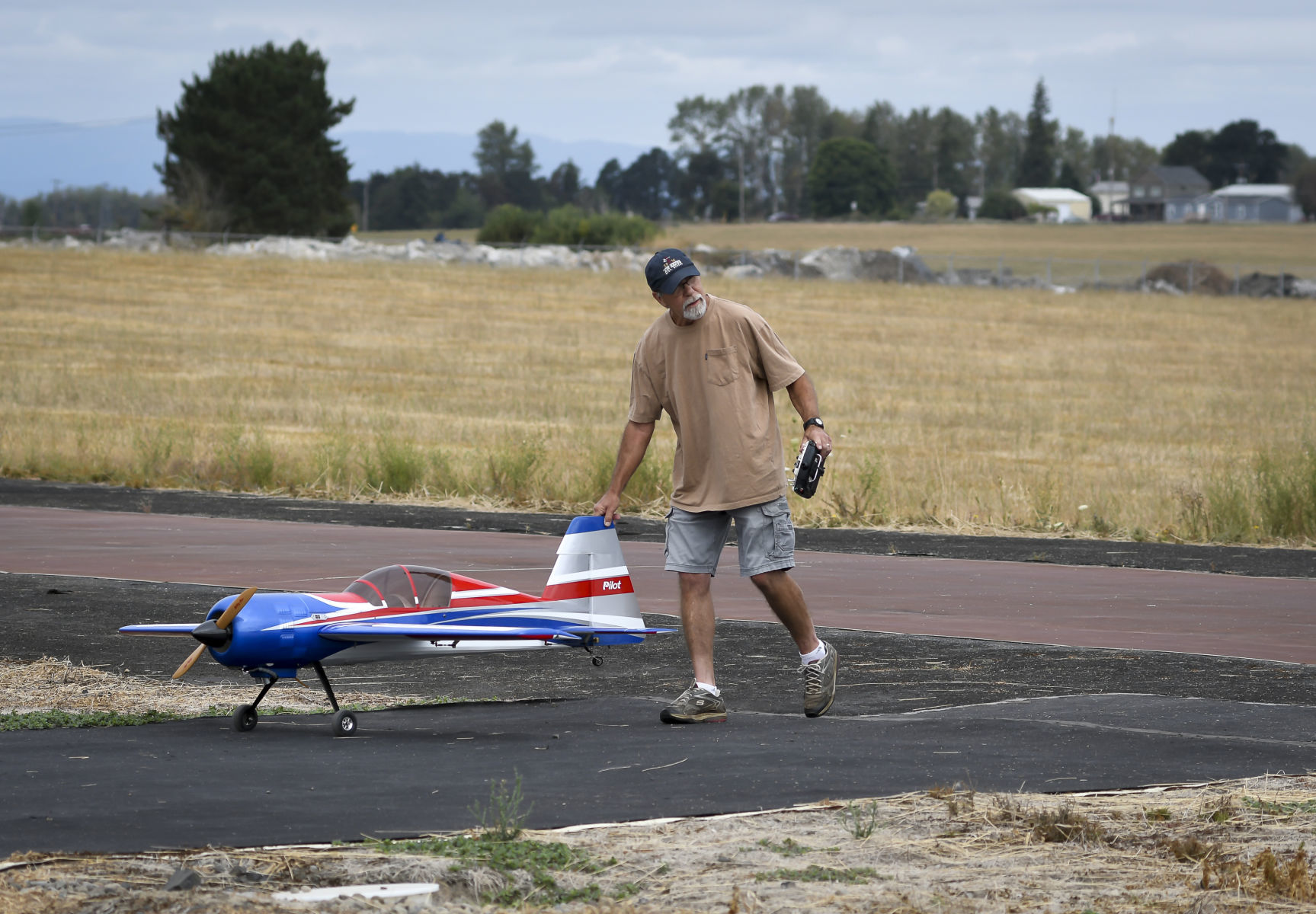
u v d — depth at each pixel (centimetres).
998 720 2397
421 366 13762
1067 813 1753
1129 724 2420
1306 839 1716
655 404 2502
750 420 2420
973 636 3641
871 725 2389
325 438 8900
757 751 2166
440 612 2395
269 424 9738
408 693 2927
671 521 2484
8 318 16200
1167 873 1603
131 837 1662
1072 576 4788
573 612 2497
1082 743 2217
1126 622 3872
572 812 1809
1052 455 8981
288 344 15175
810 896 1505
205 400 10862
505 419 10325
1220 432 10456
